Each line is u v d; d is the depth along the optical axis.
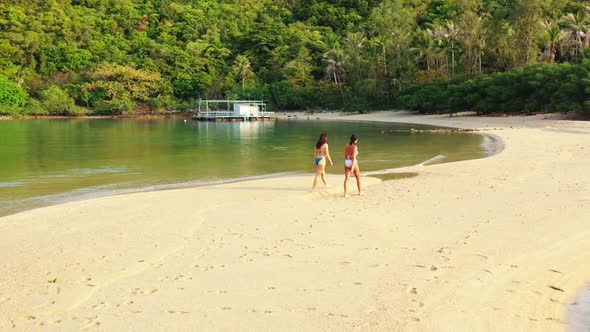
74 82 109.31
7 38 113.44
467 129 47.88
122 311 6.44
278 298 6.79
